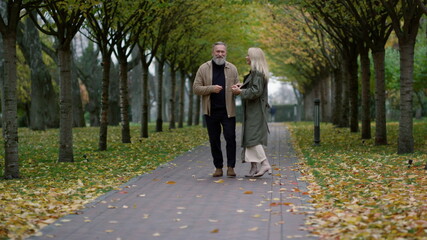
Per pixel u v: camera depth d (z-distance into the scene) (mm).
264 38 30734
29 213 5883
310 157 12266
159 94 25781
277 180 8430
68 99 11867
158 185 8125
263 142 8672
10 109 9242
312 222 5402
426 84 32312
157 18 17828
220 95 8703
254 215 5785
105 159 12422
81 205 6406
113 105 34844
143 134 20734
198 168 10367
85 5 10312
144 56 20891
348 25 16578
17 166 9359
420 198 6336
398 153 12484
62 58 11750
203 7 21250
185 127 32844
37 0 9320
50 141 18797
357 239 4641
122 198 7012
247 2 17438
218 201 6719
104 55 14961
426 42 30188
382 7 13531
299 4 15500
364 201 6402
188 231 5188
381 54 14938
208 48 30312
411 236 4656
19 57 34375
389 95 47031
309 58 32594
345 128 25609
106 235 5074
